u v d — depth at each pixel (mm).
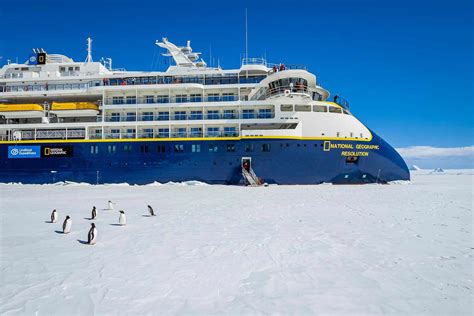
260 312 4676
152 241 9055
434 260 7168
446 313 4641
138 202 18734
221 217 13242
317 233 10023
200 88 36750
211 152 33406
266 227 11016
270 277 6129
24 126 35781
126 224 11773
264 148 32750
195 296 5254
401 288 5570
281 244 8641
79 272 6438
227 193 24312
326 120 33969
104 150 34594
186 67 40844
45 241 9180
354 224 11562
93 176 34406
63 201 19438
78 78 38844
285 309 4777
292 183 32781
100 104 38000
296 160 32719
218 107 35938
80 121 38906
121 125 35531
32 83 39594
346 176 33500
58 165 34875
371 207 16250
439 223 11789
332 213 14227
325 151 32969
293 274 6293
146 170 34000
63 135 36125
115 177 34250
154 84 36969
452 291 5430
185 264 6934
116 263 7016
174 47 42562
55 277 6148
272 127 35562
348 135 34188
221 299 5145
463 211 14945
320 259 7277
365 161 34094
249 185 31766
